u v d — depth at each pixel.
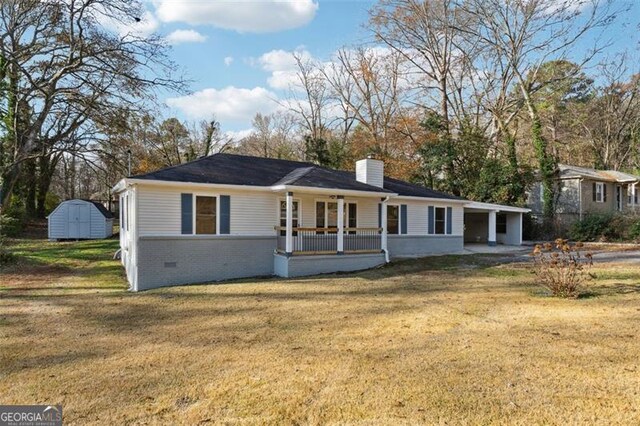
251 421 3.69
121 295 9.99
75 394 4.32
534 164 31.17
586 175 25.47
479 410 3.78
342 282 11.48
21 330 6.86
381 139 32.22
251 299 9.33
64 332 6.74
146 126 21.69
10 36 18.39
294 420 3.69
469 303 8.41
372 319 7.33
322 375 4.71
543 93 31.89
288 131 45.50
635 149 34.31
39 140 19.64
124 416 3.82
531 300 8.52
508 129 29.44
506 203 24.09
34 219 32.62
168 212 11.81
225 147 41.28
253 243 13.31
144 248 11.33
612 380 4.36
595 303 8.04
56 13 17.47
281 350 5.66
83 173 42.75
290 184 12.66
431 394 4.14
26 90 18.27
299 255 13.03
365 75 33.31
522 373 4.61
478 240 25.52
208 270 12.41
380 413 3.78
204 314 7.93
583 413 3.68
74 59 17.91
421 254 17.95
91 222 25.59
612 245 20.03
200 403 4.07
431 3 28.81
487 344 5.67
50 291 10.58
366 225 16.20
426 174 28.53
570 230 23.64
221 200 12.72
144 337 6.41
